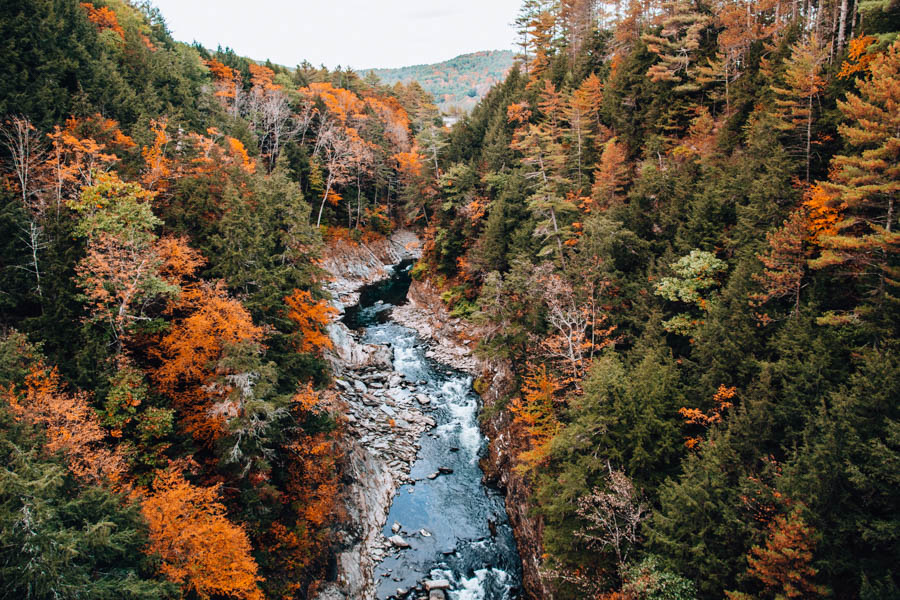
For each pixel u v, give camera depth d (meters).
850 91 23.17
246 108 67.62
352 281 63.97
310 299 27.38
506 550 24.19
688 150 34.25
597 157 41.84
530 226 36.34
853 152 20.83
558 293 25.25
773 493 13.64
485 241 42.03
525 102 55.81
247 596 15.26
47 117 25.25
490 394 35.91
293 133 67.75
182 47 66.19
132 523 12.52
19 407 12.14
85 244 19.11
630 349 24.19
